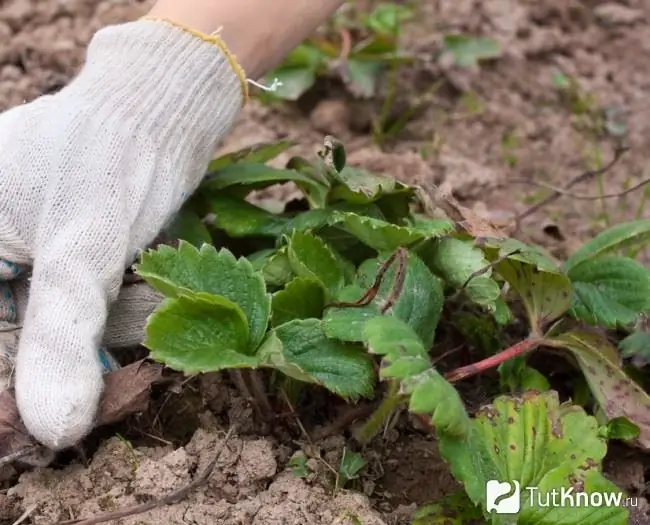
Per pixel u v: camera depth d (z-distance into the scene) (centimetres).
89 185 73
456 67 107
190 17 78
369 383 70
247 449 72
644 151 105
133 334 76
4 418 71
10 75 98
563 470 69
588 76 116
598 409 76
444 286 76
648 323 78
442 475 74
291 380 74
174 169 76
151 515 70
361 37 109
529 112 109
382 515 72
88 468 72
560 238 88
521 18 118
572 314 75
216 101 77
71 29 104
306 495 71
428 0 120
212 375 76
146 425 75
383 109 103
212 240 81
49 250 72
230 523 70
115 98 75
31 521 71
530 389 73
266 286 75
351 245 78
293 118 103
